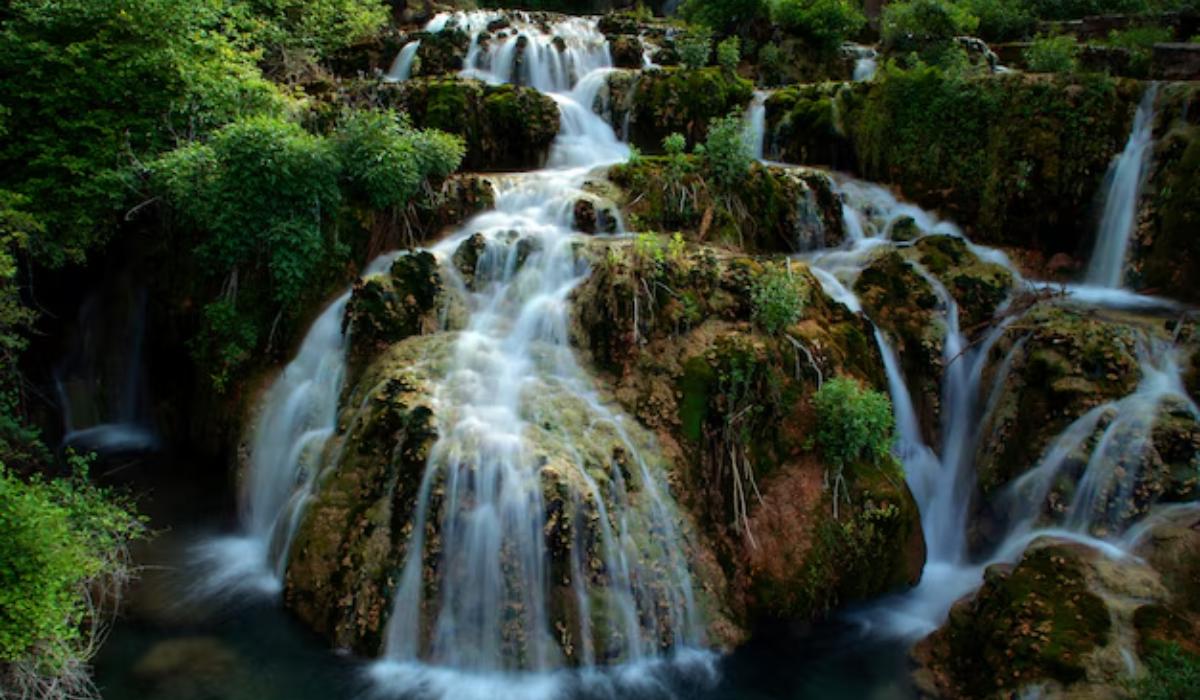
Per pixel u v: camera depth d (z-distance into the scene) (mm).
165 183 10430
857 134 14281
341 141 11016
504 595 7402
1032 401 9406
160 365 11719
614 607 7543
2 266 9172
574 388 8867
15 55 10570
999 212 12578
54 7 10734
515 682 7250
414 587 7535
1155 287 11070
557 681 7262
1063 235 12375
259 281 10477
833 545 8219
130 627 7820
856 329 9867
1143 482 8180
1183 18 17500
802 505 8352
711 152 11742
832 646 7902
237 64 12648
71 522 7590
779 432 8625
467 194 11523
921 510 9969
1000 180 12555
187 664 7367
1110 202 11867
